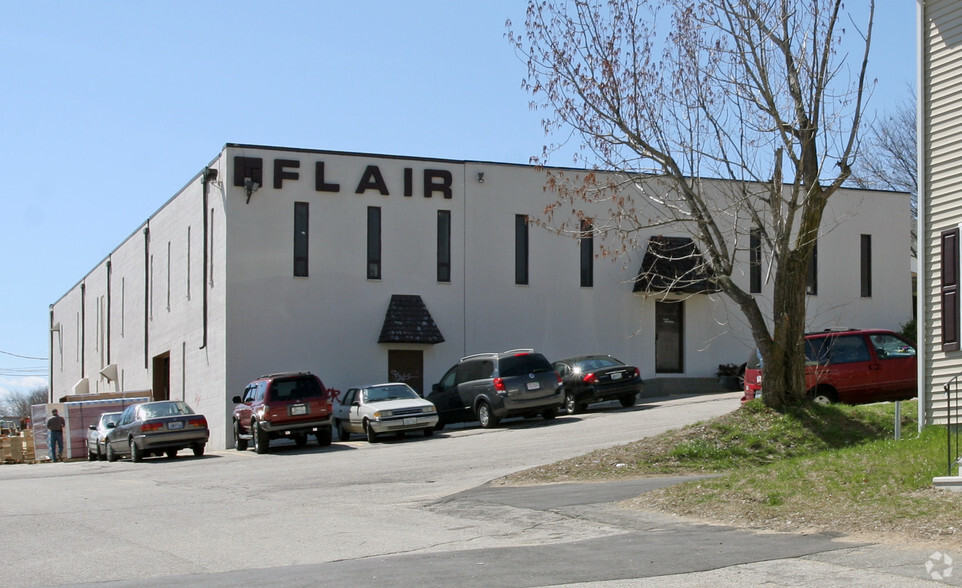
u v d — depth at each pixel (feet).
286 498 52.54
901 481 39.01
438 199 114.21
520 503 44.88
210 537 39.83
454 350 113.39
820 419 60.80
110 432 95.14
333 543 37.60
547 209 66.54
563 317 116.67
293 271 108.47
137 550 37.06
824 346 73.05
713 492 42.06
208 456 89.61
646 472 54.70
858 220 125.39
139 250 154.71
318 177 109.81
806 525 35.32
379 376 110.52
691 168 62.34
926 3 55.47
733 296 63.46
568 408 98.12
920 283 55.26
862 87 59.31
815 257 123.03
